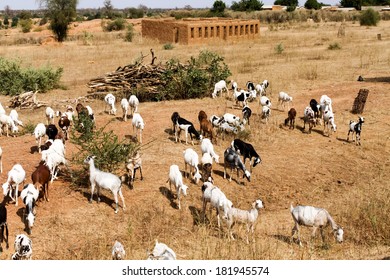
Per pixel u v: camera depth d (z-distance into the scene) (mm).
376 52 47438
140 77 30031
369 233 13688
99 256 12023
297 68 38969
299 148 20891
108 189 14195
